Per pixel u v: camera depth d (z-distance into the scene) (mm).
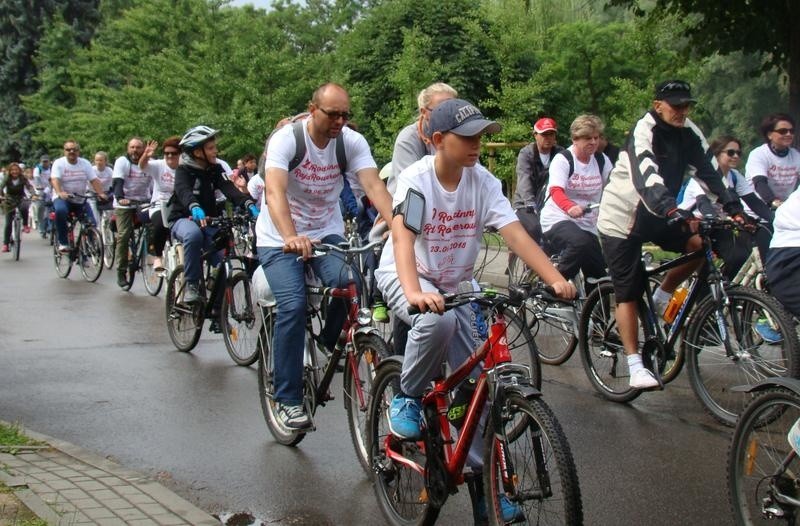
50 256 18188
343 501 4996
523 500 3779
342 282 5344
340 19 25750
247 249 11023
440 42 21016
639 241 6461
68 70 32562
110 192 14703
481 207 4328
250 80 20891
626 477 5258
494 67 20891
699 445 5824
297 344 5512
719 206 7438
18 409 6789
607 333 6922
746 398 6098
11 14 45500
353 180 7535
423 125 6090
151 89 23391
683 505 4840
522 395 3729
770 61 14164
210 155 8797
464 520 4734
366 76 22266
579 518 3471
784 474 3984
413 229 4129
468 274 4484
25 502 4578
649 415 6520
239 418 6582
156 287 12453
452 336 4191
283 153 5582
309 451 5836
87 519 4395
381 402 4730
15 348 8922
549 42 21641
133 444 5984
